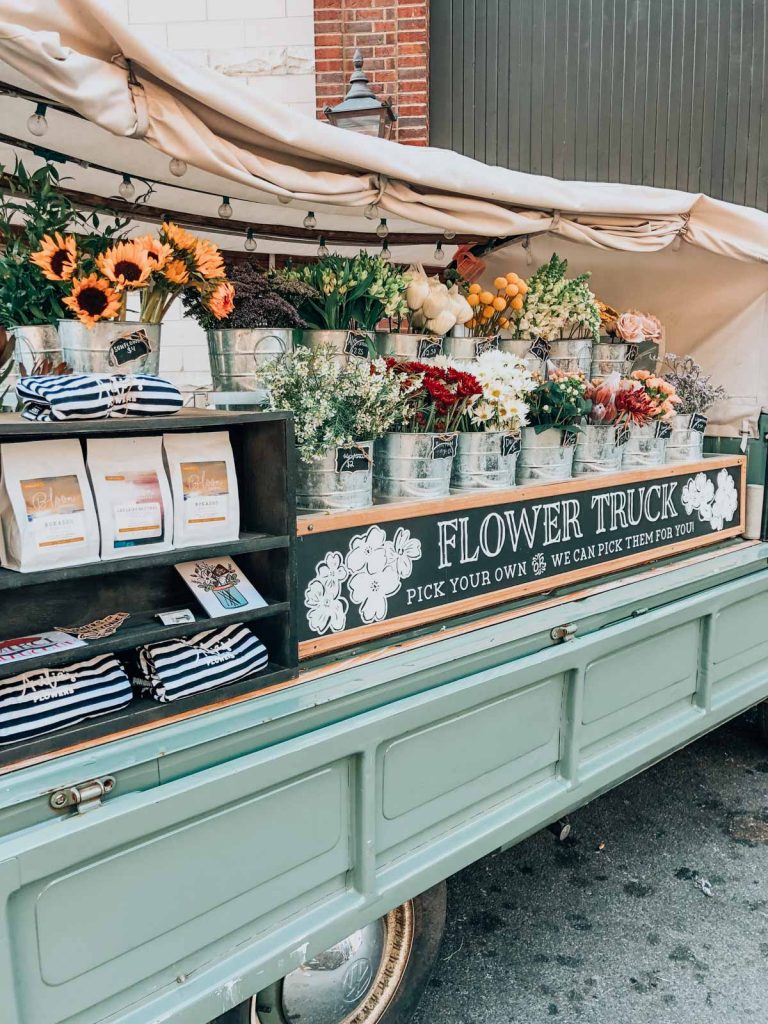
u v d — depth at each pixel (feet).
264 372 6.59
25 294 5.87
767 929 8.57
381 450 7.22
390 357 7.82
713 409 11.30
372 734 5.68
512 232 8.07
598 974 7.95
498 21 19.45
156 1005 4.74
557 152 19.93
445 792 6.42
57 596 5.31
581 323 10.06
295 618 5.86
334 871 5.70
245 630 5.79
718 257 10.52
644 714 8.42
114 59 5.07
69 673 4.93
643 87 19.62
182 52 18.78
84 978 4.41
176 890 4.77
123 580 5.61
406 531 6.82
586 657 7.42
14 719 4.59
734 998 7.61
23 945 4.15
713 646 9.16
